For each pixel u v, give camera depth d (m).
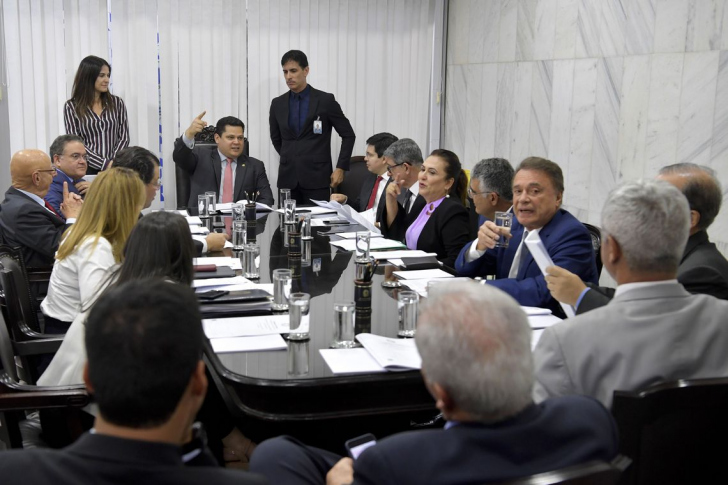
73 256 2.77
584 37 5.15
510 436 1.21
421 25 7.18
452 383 1.22
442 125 7.41
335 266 3.38
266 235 4.24
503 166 3.69
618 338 1.64
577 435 1.24
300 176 6.62
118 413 1.02
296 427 2.65
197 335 1.09
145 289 1.10
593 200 5.11
